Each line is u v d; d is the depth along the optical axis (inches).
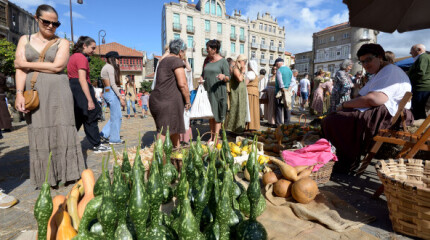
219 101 175.9
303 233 72.4
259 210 60.2
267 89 267.7
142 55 1902.1
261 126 281.0
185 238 39.4
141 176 40.6
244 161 124.6
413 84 168.6
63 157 107.9
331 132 128.9
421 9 122.9
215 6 1855.3
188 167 63.0
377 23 129.9
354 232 73.0
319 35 2105.1
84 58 143.2
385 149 143.3
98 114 165.0
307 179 88.8
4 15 1025.5
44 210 41.9
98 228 48.4
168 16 1657.2
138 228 40.7
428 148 91.0
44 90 100.8
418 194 65.7
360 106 120.9
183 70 128.0
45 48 100.7
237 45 2049.7
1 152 172.2
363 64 126.9
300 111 456.1
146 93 504.4
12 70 566.9
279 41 2369.6
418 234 68.2
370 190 106.0
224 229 47.1
